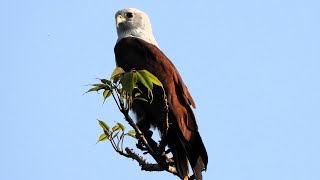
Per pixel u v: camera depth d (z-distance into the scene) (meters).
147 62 11.66
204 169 10.03
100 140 8.26
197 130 10.79
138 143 8.95
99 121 8.13
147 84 6.75
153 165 8.45
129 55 11.98
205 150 10.09
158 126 11.20
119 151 8.37
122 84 6.75
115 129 8.21
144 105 11.09
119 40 12.66
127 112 7.62
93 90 7.19
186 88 11.49
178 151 10.23
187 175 9.70
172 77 11.38
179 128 10.52
